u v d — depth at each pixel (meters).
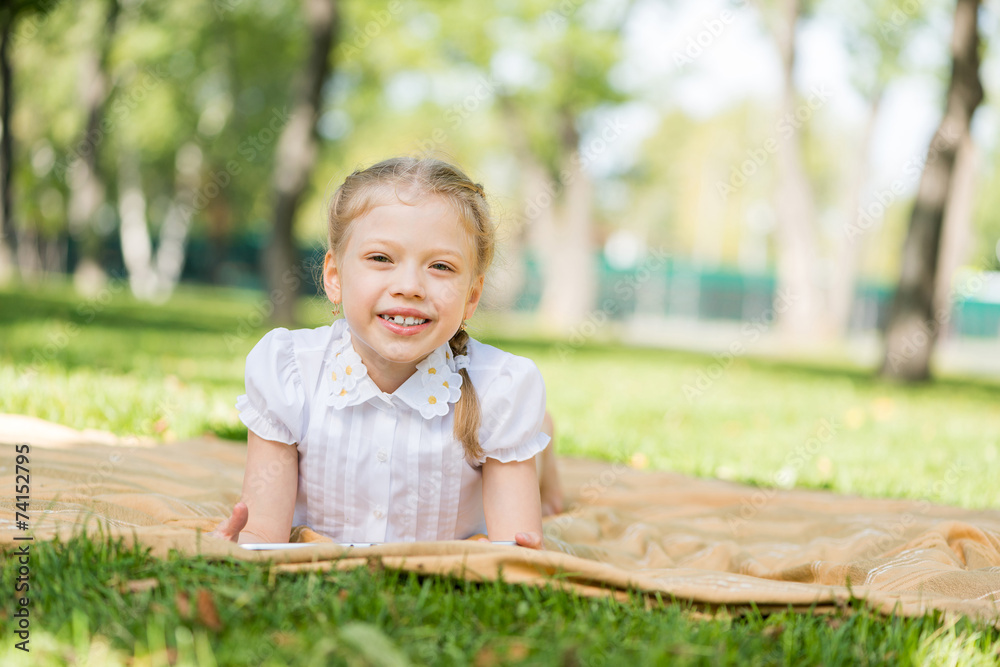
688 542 2.72
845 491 4.03
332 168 24.80
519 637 1.54
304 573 1.74
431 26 17.11
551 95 18.98
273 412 2.05
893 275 42.44
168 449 3.37
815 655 1.56
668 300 31.66
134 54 17.20
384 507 2.06
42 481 2.46
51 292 15.45
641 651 1.47
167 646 1.40
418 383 2.03
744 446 5.35
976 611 1.79
